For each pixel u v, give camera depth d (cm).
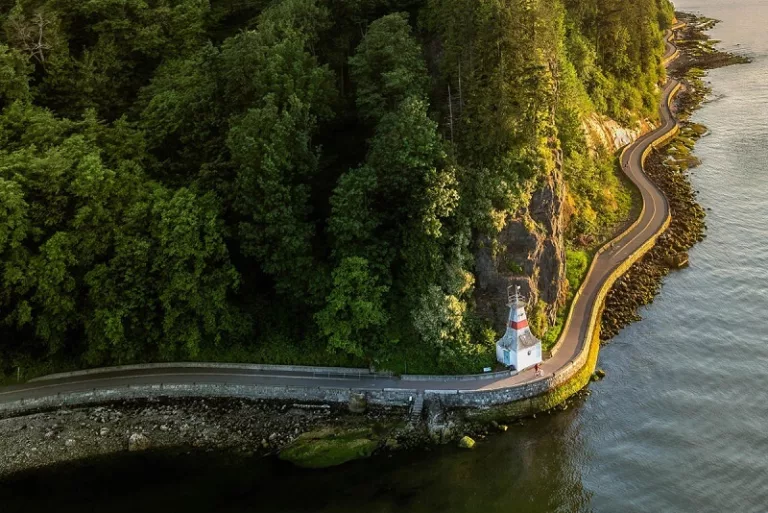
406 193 8431
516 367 8388
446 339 8481
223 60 9544
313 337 9038
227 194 8862
